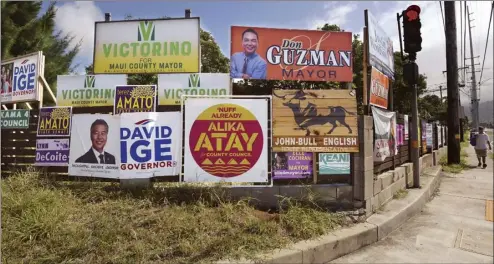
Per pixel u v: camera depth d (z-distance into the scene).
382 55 7.26
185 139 5.42
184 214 4.58
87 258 3.67
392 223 5.49
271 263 3.76
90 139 5.88
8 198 4.77
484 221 6.09
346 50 6.49
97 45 7.48
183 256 3.77
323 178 5.54
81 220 4.43
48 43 18.41
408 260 4.38
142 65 7.43
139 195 5.21
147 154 5.39
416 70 7.88
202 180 5.40
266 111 5.50
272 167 5.46
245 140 5.45
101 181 5.86
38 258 3.65
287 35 6.44
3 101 7.91
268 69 6.41
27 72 7.65
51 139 6.20
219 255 3.80
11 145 6.54
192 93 7.58
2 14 15.88
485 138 13.69
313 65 6.45
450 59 14.24
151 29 7.43
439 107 48.44
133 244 3.90
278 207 5.21
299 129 5.45
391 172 6.97
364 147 5.38
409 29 7.79
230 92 7.56
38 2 18.11
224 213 4.68
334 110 5.48
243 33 6.40
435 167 12.34
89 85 7.61
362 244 4.77
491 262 4.34
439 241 5.07
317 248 4.17
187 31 7.39
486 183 10.05
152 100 6.37
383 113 6.82
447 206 7.21
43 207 4.50
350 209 5.36
